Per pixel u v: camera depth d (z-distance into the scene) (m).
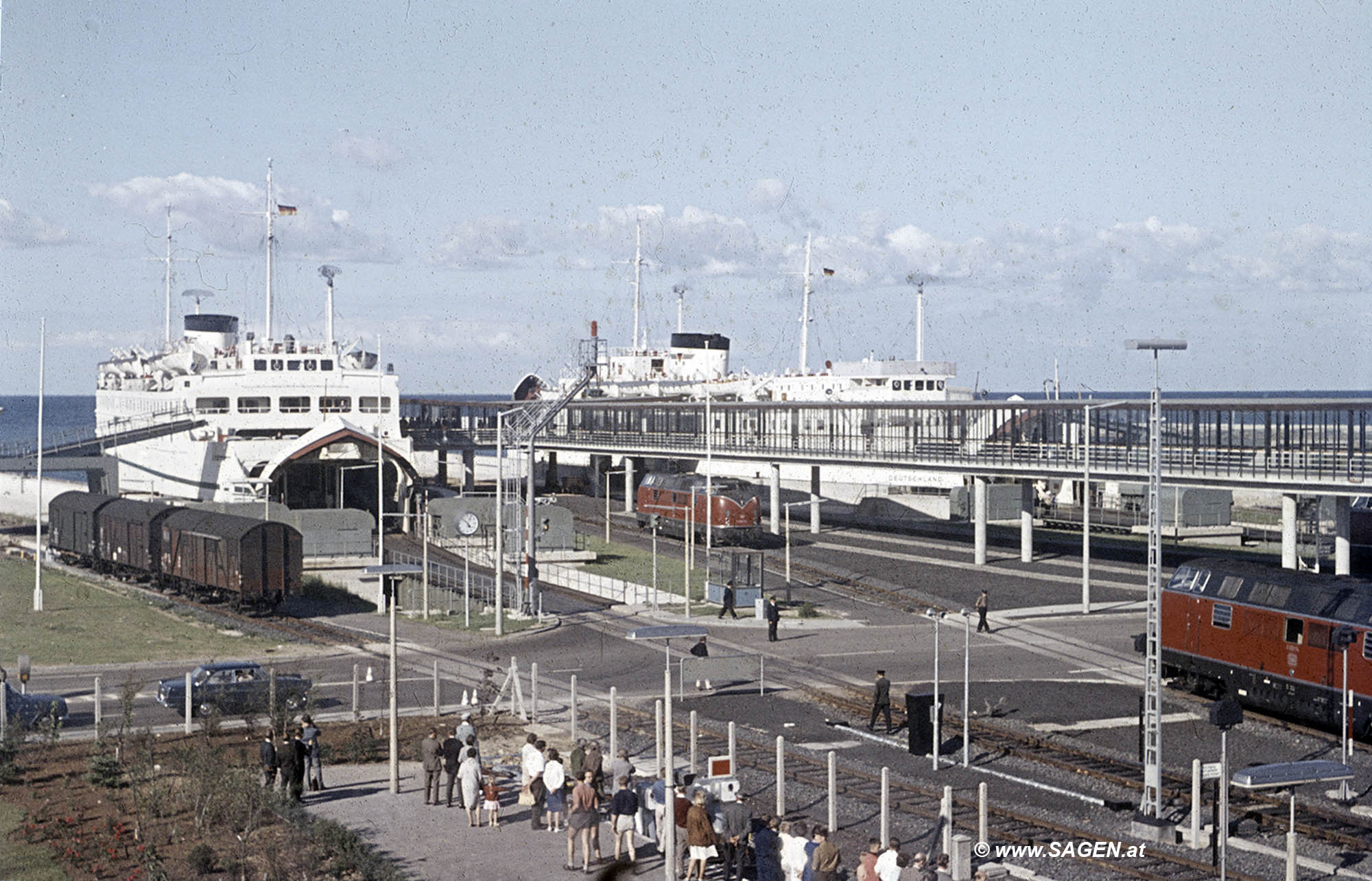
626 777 30.39
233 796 32.53
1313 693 44.03
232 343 138.38
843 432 100.19
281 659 56.53
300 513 83.75
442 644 61.53
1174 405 75.56
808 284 141.12
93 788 35.69
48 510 101.12
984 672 54.84
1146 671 33.69
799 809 35.03
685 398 133.62
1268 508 126.81
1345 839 32.56
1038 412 85.31
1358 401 66.88
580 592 78.88
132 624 64.19
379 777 37.78
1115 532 106.19
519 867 29.50
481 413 138.62
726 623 67.38
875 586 78.62
